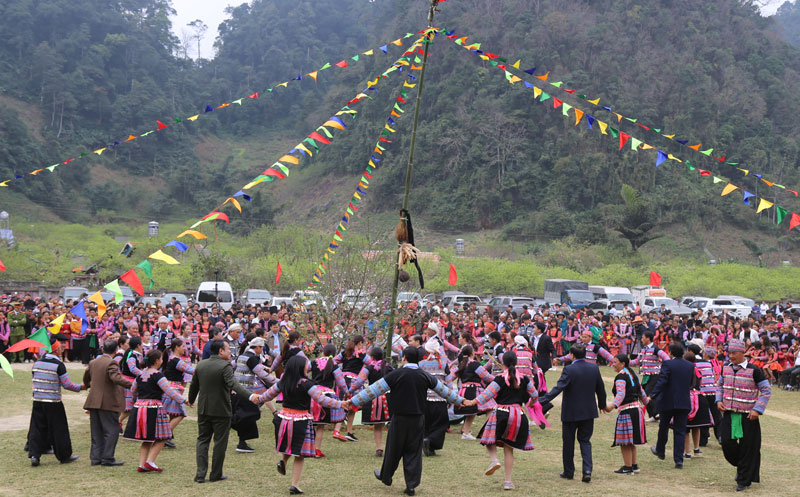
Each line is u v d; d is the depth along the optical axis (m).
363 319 13.20
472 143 103.62
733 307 38.59
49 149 119.38
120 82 147.25
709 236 91.69
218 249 55.06
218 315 21.94
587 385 8.39
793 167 104.25
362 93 9.63
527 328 22.66
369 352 9.86
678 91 107.50
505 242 84.88
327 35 185.50
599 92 105.12
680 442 9.14
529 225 91.50
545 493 7.72
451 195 102.25
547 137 103.19
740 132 104.50
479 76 111.19
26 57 142.38
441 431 9.73
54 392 8.93
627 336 22.67
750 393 8.06
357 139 118.38
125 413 10.82
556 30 113.25
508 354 7.94
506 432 7.83
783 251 88.25
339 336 12.84
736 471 8.99
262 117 162.62
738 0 137.12
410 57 10.78
